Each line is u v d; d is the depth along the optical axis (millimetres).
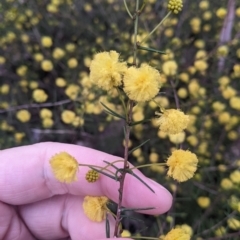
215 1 254
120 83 80
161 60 233
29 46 263
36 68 269
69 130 235
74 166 88
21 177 128
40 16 269
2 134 245
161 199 116
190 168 87
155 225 208
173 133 84
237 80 238
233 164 212
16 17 262
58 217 139
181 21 253
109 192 119
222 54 224
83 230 130
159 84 81
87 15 276
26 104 252
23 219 143
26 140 251
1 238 141
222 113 214
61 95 263
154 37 255
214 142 228
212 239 184
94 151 121
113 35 267
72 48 256
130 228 224
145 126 222
